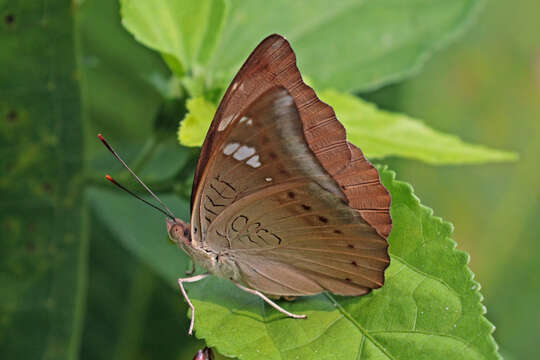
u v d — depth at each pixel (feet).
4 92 1.31
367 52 1.41
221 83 1.30
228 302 1.24
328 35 1.41
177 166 1.43
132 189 1.33
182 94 1.30
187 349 1.44
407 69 1.40
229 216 1.23
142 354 1.44
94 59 1.40
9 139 1.32
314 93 1.20
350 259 1.22
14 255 1.33
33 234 1.33
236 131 1.20
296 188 1.21
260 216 1.23
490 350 1.18
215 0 1.30
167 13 1.29
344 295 1.23
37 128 1.32
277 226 1.23
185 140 1.22
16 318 1.33
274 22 1.39
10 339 1.32
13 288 1.33
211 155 1.21
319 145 1.21
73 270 1.33
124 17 1.28
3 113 1.31
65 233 1.33
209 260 1.25
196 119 1.24
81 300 1.33
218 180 1.22
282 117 1.18
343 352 1.20
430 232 1.22
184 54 1.30
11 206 1.33
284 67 1.20
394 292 1.21
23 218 1.33
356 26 1.41
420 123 1.33
